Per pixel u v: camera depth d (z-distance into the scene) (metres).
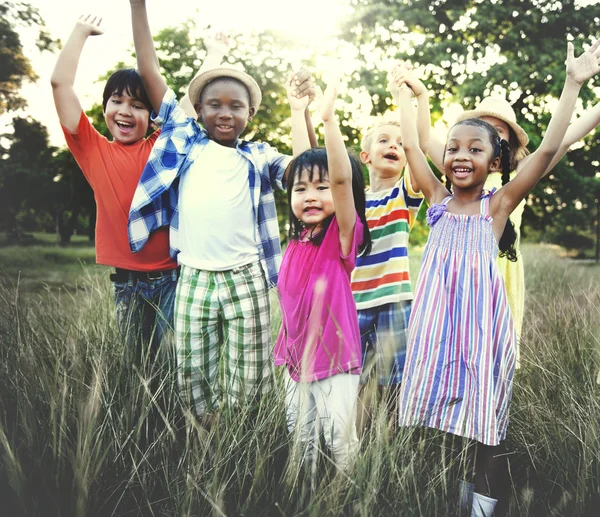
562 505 2.04
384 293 2.89
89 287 3.77
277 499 1.91
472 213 2.37
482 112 3.17
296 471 1.93
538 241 14.93
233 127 2.71
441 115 10.34
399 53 10.77
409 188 2.89
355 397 2.25
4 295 2.95
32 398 2.26
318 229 2.41
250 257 2.64
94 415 2.01
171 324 2.76
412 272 6.89
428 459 2.25
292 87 2.79
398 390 2.77
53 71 2.72
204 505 1.89
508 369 2.24
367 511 1.81
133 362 2.42
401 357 2.87
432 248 2.39
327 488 1.91
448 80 11.02
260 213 2.79
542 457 2.38
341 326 2.30
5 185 10.99
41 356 2.54
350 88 10.39
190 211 2.61
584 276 6.29
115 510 1.89
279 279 2.47
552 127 2.27
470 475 2.23
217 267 2.57
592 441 2.18
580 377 2.71
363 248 2.51
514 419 2.55
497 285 2.27
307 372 2.19
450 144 2.38
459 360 2.23
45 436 2.08
